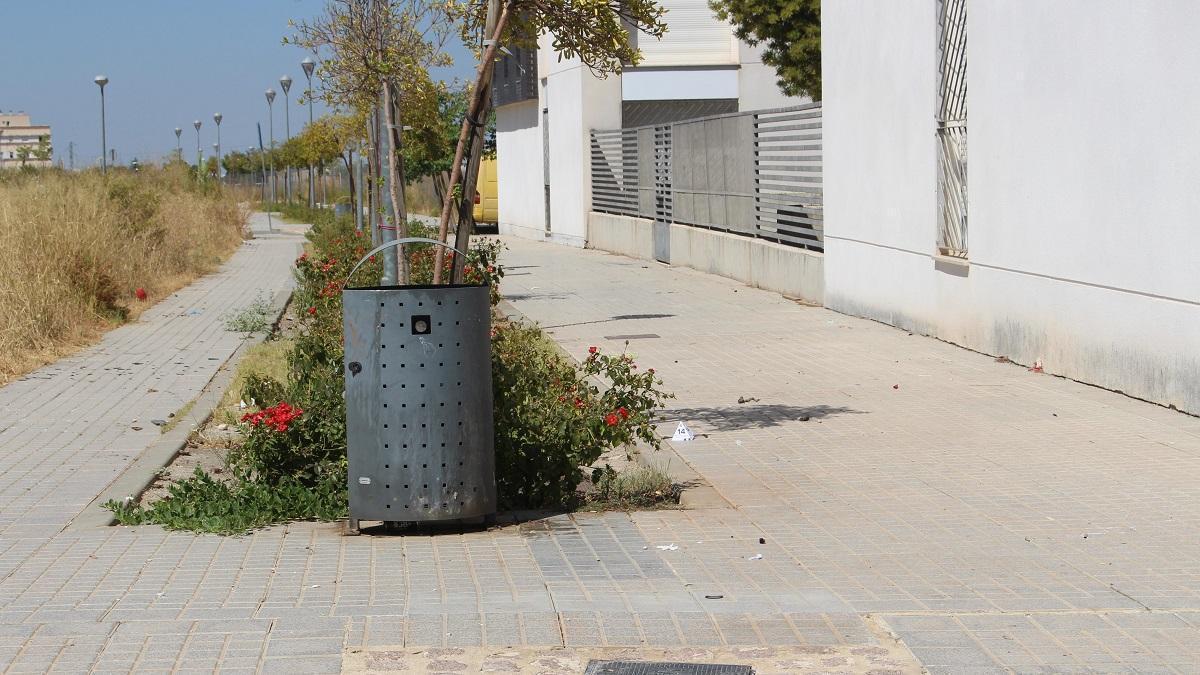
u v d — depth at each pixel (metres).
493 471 7.20
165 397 11.96
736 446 9.45
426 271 13.52
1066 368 12.05
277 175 79.50
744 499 7.84
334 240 20.77
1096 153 11.33
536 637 5.20
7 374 13.32
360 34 14.94
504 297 21.50
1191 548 6.56
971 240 14.01
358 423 6.99
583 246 36.31
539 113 41.00
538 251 35.41
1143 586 5.89
